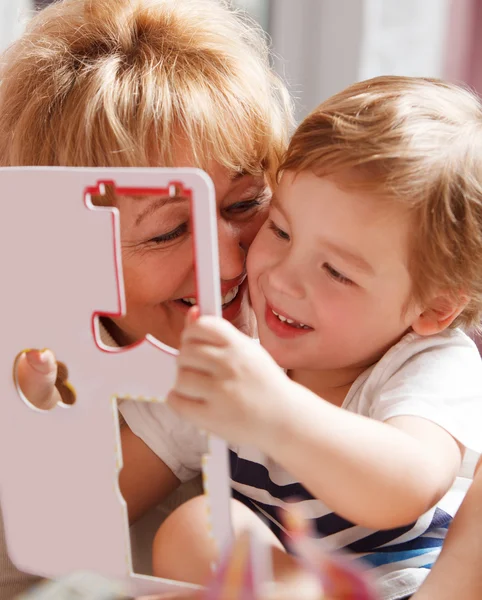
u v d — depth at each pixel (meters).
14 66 0.77
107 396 0.54
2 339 0.55
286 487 0.74
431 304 0.74
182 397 0.51
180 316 0.77
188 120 0.71
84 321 0.53
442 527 0.75
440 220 0.69
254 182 0.77
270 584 0.47
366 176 0.68
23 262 0.53
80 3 0.81
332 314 0.71
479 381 0.73
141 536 0.78
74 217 0.52
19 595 0.69
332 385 0.79
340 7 1.75
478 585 0.56
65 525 0.57
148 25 0.78
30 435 0.56
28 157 0.73
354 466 0.55
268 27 1.82
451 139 0.71
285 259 0.72
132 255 0.71
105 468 0.55
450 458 0.64
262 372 0.52
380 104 0.72
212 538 0.52
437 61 1.82
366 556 0.71
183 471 0.80
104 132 0.69
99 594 0.57
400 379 0.71
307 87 1.82
